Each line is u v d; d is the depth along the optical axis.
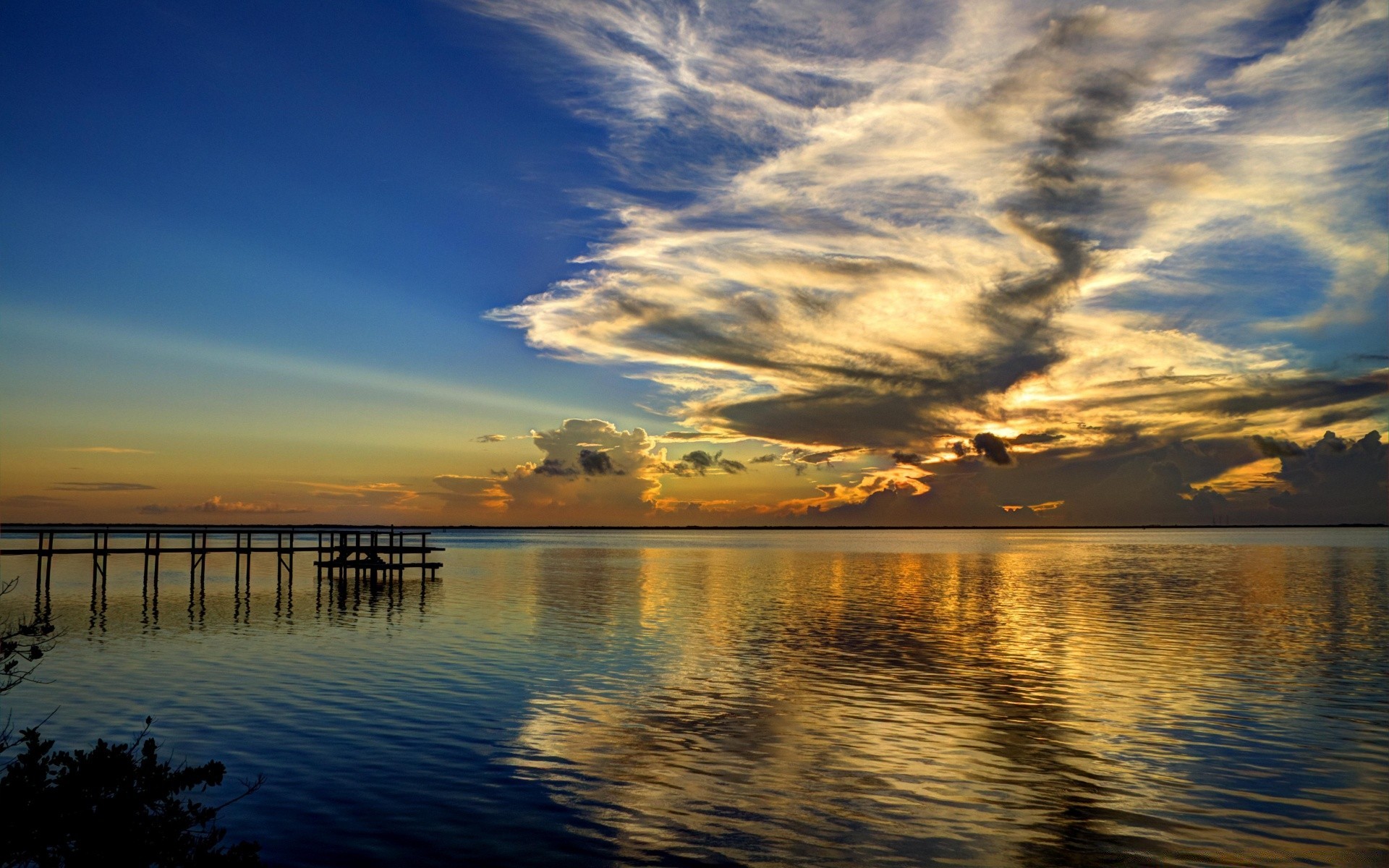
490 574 64.88
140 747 15.83
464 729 17.44
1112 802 13.50
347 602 42.25
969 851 11.70
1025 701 20.23
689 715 18.75
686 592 48.38
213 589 49.72
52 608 39.09
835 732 17.45
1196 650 27.72
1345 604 42.25
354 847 11.66
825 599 44.84
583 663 24.95
